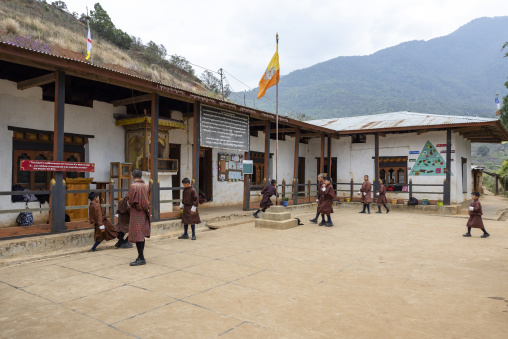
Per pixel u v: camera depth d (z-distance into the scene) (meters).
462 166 18.69
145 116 10.09
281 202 14.66
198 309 3.91
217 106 11.05
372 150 18.61
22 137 8.50
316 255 6.82
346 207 17.92
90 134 9.99
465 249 7.55
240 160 15.97
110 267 5.73
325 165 20.08
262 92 12.34
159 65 41.25
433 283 5.05
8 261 5.88
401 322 3.62
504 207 18.75
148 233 6.03
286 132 18.00
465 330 3.44
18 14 29.58
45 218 8.92
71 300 4.17
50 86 8.96
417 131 16.91
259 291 4.58
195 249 7.28
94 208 6.83
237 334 3.28
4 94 8.12
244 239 8.50
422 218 13.30
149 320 3.59
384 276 5.39
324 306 4.07
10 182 8.16
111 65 28.34
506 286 4.93
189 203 8.37
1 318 3.62
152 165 9.13
